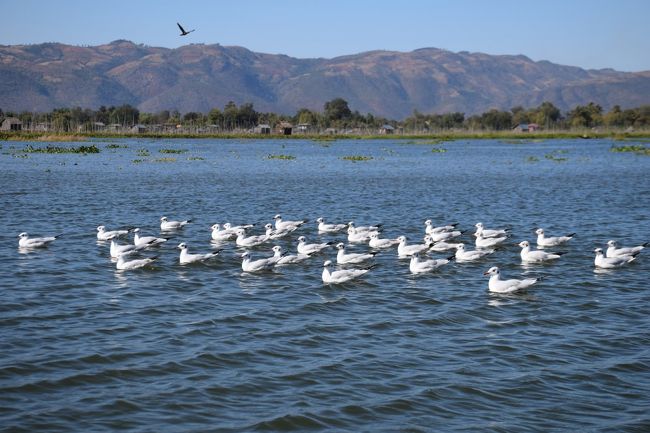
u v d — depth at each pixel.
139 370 24.53
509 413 21.88
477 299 33.78
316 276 38.41
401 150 166.88
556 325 29.94
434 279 37.75
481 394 23.12
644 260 42.22
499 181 90.06
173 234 50.72
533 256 41.75
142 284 36.06
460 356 26.28
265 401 22.42
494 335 28.64
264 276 38.19
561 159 131.62
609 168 110.44
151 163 115.38
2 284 35.59
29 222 54.97
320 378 24.16
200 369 24.75
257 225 55.41
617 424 21.19
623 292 35.06
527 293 34.88
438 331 29.09
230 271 39.34
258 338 27.97
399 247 43.56
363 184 85.62
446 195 74.88
